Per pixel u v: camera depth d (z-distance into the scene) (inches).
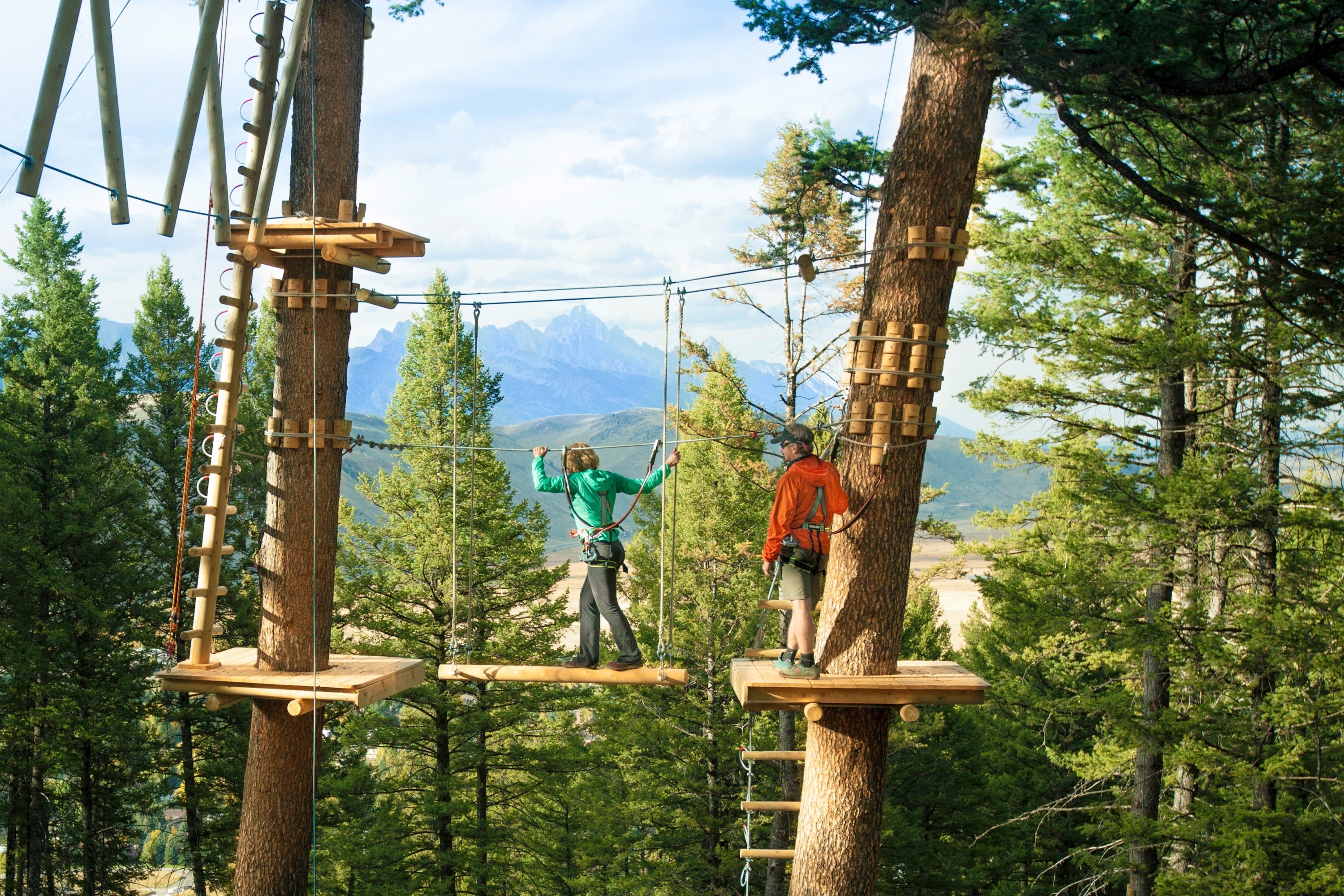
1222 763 501.4
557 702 968.9
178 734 1095.6
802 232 760.3
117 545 946.1
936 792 965.2
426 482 977.5
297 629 357.1
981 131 303.6
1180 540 506.6
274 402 365.4
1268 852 467.5
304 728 366.9
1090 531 584.1
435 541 948.0
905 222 304.0
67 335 1032.8
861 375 307.6
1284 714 478.3
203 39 292.7
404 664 373.1
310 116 365.7
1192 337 459.8
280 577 358.9
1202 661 514.0
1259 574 510.0
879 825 308.2
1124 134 452.1
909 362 301.9
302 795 364.8
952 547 863.1
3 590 890.7
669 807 934.4
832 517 303.4
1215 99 345.7
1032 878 964.6
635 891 912.3
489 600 972.6
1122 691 605.3
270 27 335.6
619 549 356.2
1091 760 615.2
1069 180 546.9
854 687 288.7
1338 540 498.6
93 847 922.1
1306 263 394.3
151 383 1147.3
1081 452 556.4
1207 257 536.4
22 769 866.8
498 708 951.6
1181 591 558.3
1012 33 280.8
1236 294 500.7
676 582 1016.9
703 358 816.9
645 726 924.0
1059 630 549.0
